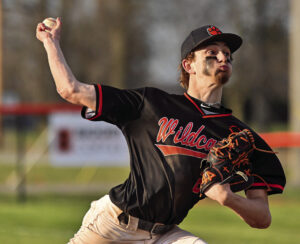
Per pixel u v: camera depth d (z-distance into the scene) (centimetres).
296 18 6088
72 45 12300
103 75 12494
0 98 10750
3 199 4934
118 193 1502
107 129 4928
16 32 12100
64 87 1427
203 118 1455
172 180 1425
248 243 3014
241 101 13950
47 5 11869
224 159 1357
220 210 4156
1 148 10662
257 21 12106
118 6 11812
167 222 1478
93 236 1543
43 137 7381
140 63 12888
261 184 1464
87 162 4916
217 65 1462
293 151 5803
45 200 4897
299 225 3541
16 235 3145
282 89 14162
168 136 1440
